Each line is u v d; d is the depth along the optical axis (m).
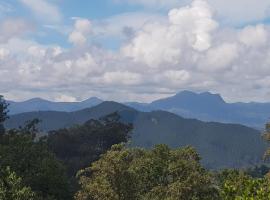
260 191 19.45
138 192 40.47
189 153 45.78
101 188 36.06
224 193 22.11
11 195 32.06
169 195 41.09
